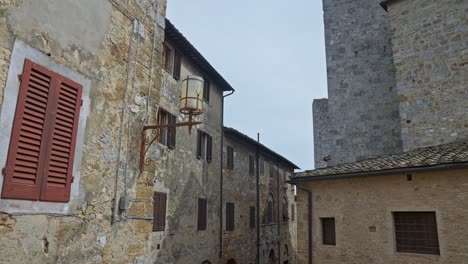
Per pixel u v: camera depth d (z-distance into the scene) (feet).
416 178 30.27
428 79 39.63
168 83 43.09
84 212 13.55
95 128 14.39
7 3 11.27
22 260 11.14
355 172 32.35
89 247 13.64
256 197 70.44
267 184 77.87
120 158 15.66
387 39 49.14
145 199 16.94
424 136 38.68
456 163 26.96
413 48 41.42
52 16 12.82
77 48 13.80
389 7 44.52
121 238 15.28
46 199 11.92
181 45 45.14
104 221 14.48
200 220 48.34
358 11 52.11
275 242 78.74
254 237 67.41
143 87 17.56
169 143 42.45
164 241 39.81
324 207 35.06
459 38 38.32
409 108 40.34
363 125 48.14
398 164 30.76
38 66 12.07
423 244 29.45
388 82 47.85
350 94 49.90
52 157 12.31
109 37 15.64
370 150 47.01
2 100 10.84
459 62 37.91
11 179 10.86
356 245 32.45
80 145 13.53
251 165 69.87
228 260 55.93
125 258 15.38
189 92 18.31
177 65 45.16
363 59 50.16
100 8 15.21
